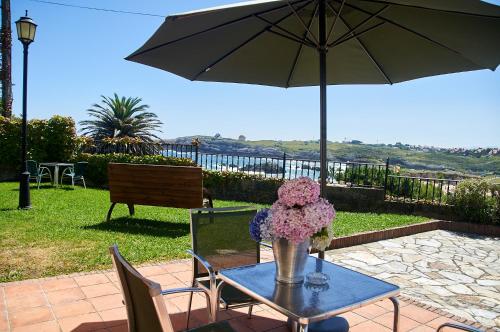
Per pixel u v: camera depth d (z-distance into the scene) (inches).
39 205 292.8
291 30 131.0
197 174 229.3
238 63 138.9
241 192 395.9
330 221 81.2
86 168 459.2
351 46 138.0
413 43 125.3
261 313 126.9
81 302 126.1
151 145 505.0
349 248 228.1
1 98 585.0
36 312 118.0
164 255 179.5
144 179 239.8
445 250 234.5
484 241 264.5
